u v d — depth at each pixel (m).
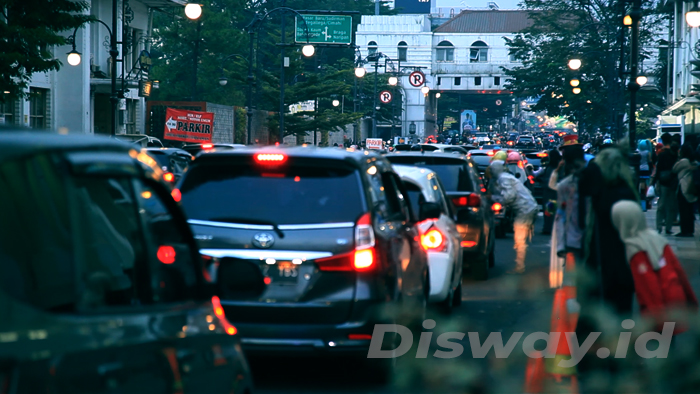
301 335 21.84
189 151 102.81
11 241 8.39
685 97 152.62
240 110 184.12
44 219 8.96
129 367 9.79
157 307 11.27
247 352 22.03
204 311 12.62
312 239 22.20
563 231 33.09
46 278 8.80
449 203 40.75
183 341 11.29
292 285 22.11
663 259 22.14
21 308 8.26
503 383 12.67
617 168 23.72
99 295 9.82
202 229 22.64
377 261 22.41
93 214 9.96
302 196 22.84
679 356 12.77
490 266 51.69
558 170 44.62
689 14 72.31
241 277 13.39
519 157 83.88
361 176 23.27
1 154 8.61
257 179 23.30
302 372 24.72
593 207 24.23
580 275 16.55
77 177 9.73
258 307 21.94
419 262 27.77
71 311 9.16
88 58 137.88
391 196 26.97
